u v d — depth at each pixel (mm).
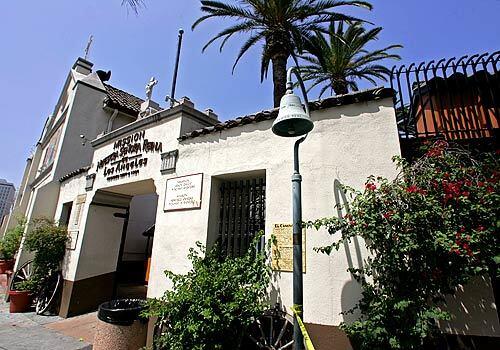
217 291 3809
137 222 11297
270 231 4125
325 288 3531
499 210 2770
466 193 2807
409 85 4418
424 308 2727
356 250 3473
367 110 3891
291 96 3285
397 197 3070
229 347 3652
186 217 5168
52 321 6867
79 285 7348
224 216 5059
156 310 4090
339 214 3680
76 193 8727
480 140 3885
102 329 4586
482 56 4195
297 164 3326
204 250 4695
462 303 3000
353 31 12875
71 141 10695
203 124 6359
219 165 5016
